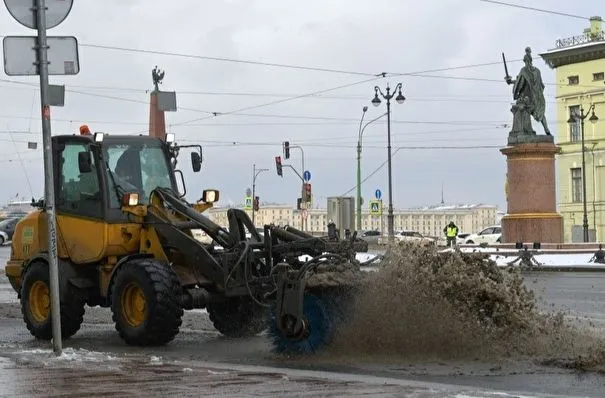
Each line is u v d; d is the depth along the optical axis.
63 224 14.91
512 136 43.38
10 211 100.44
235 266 12.98
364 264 12.65
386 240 14.08
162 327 13.16
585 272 33.88
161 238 14.02
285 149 56.00
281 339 11.91
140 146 15.01
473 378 10.00
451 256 12.30
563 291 22.84
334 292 11.87
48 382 9.17
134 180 14.77
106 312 19.55
